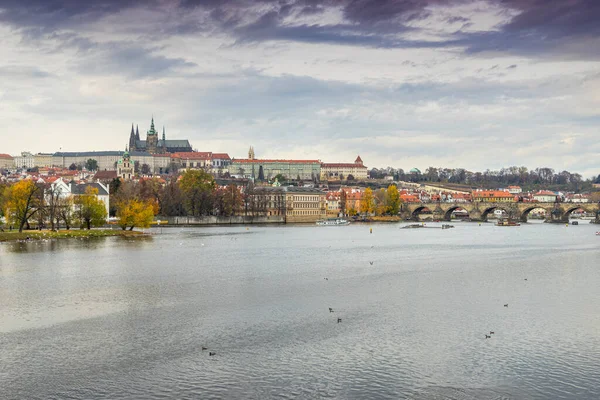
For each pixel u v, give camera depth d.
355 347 106.94
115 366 97.94
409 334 114.81
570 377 94.44
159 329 117.56
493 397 87.75
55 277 174.38
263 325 120.50
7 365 98.38
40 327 119.00
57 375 94.50
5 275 177.25
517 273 186.88
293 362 99.69
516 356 103.00
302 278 175.50
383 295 149.75
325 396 87.62
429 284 165.88
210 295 149.12
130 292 152.62
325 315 128.62
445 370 96.81
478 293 152.75
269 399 86.62
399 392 89.00
